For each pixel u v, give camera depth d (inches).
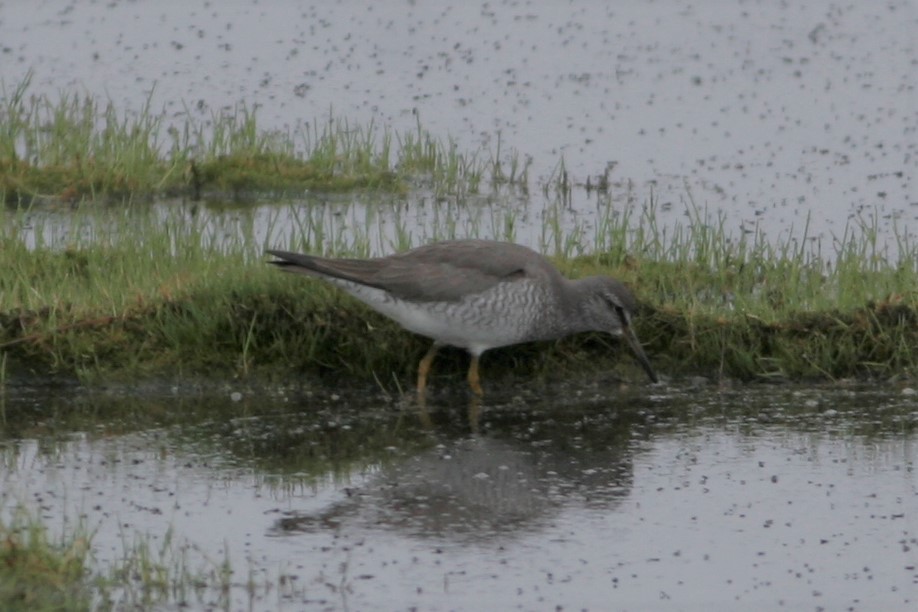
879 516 456.8
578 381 572.7
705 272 634.8
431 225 729.0
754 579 416.5
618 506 462.6
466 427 529.0
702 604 401.4
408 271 534.9
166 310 567.5
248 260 612.7
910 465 493.7
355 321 564.7
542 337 554.6
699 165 836.0
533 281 542.3
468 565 422.6
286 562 421.4
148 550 416.2
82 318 564.1
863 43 1059.3
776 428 526.3
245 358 558.6
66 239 671.1
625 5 1144.2
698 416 538.9
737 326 578.9
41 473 478.0
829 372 569.6
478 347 550.0
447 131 884.0
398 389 561.3
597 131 890.1
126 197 763.4
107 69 964.6
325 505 460.1
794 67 1008.2
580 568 421.7
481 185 803.4
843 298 587.8
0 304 565.9
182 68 976.9
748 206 767.1
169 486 471.5
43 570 402.0
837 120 910.4
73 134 802.2
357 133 862.5
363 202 773.9
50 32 1033.5
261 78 965.8
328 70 988.6
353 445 510.0
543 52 1034.7
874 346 570.6
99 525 436.1
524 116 912.9
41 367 557.3
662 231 717.9
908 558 430.6
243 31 1060.5
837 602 404.2
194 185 778.8
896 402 548.4
